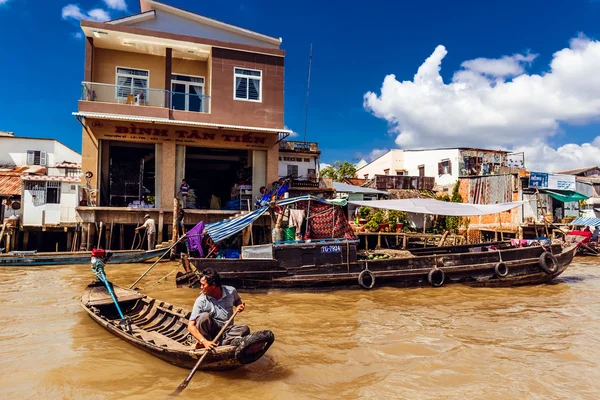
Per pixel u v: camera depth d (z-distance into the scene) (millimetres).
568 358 5867
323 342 6438
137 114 17250
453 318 8164
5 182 22953
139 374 5059
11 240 17703
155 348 5223
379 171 36656
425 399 4523
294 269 10250
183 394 4523
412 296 10234
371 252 13547
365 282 10641
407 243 21953
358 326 7422
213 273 5086
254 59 18953
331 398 4512
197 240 12000
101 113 16766
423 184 29578
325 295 10062
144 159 19188
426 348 6219
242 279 9922
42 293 9883
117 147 19906
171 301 9094
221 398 4441
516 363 5652
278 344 6277
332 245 10578
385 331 7129
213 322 4996
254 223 17203
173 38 17688
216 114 18344
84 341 6297
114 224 16906
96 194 16984
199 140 18375
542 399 4578
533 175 23781
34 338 6430
